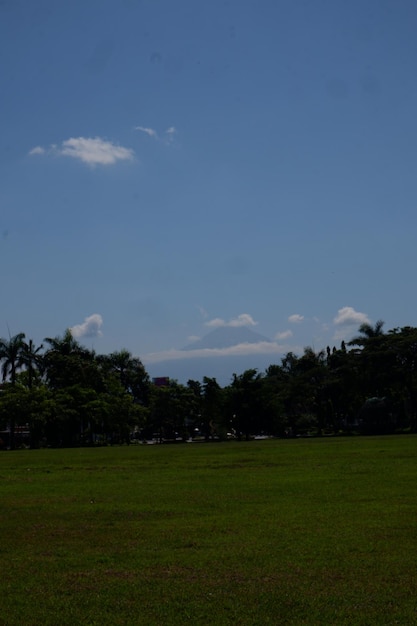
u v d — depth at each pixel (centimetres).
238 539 1683
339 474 3312
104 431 11125
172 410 12294
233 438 12194
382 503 2247
